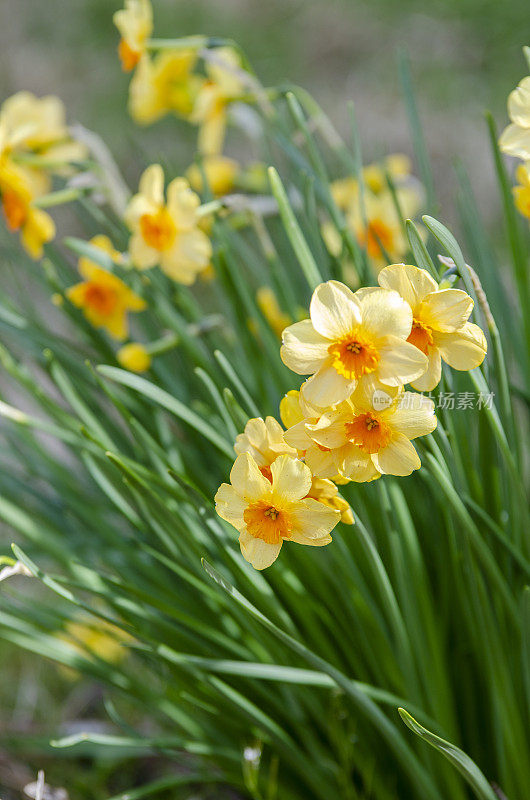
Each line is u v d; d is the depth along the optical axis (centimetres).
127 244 95
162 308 93
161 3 258
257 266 98
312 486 74
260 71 238
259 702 88
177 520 82
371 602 83
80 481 99
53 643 90
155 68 101
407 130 208
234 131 208
